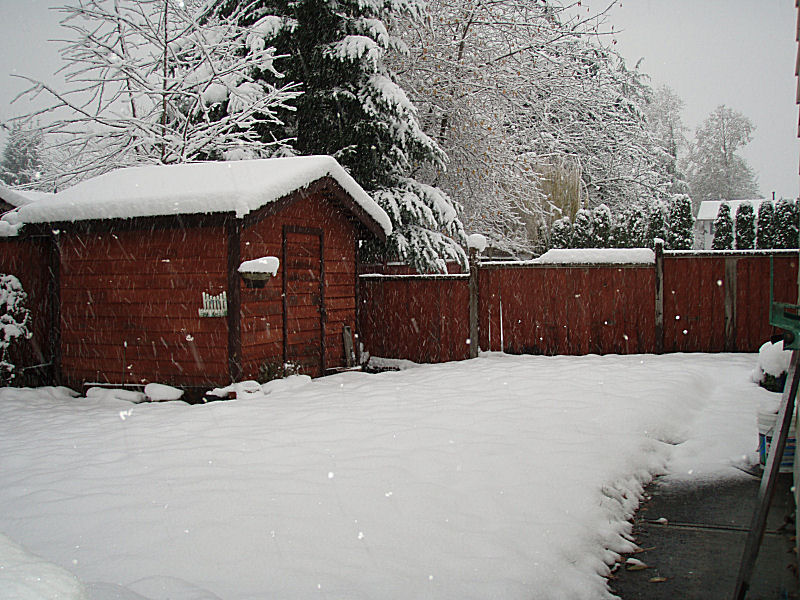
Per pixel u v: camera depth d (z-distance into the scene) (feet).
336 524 12.17
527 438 17.60
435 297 35.96
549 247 53.36
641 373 26.73
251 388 26.09
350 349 33.94
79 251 29.53
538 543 11.52
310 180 28.84
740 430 19.17
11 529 12.46
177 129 42.70
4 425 22.71
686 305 32.81
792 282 31.37
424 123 48.06
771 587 10.73
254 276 26.40
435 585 9.95
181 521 12.47
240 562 10.72
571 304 34.24
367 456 16.26
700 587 10.82
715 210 115.44
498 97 49.39
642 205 70.85
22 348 30.30
